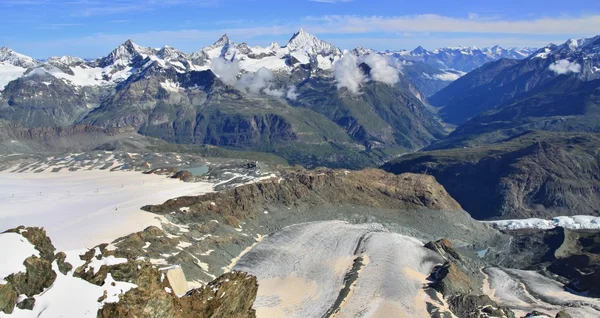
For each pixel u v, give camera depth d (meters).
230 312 98.81
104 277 82.38
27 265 75.50
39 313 71.19
